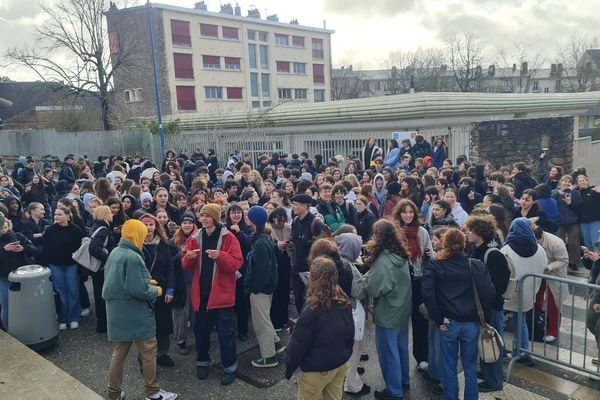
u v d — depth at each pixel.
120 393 4.77
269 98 52.59
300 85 55.84
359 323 4.61
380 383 5.09
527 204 7.07
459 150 16.48
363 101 17.78
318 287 3.65
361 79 76.50
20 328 5.78
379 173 9.30
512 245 5.21
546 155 14.16
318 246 4.33
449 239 4.30
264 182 9.43
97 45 31.89
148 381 4.73
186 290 5.85
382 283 4.45
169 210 7.62
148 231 5.36
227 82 47.97
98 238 6.08
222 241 5.05
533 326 5.32
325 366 3.61
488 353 4.22
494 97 18.66
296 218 6.02
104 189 7.39
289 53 54.47
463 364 4.37
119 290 4.51
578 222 8.41
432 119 16.78
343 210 7.11
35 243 6.89
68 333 6.50
